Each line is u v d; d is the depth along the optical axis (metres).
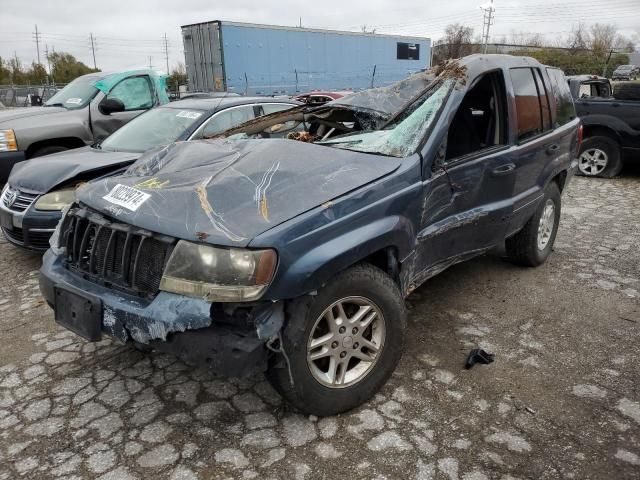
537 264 4.89
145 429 2.77
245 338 2.35
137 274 2.60
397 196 2.87
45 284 2.97
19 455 2.59
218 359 2.32
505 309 4.07
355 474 2.43
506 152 3.79
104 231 2.78
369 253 2.70
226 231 2.39
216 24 17.16
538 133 4.34
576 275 4.73
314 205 2.56
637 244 5.57
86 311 2.67
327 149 3.12
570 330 3.74
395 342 2.94
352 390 2.81
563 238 5.81
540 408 2.88
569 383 3.10
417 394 3.01
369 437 2.67
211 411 2.90
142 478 2.43
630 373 3.20
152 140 5.50
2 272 5.15
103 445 2.65
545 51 38.66
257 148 3.14
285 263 2.37
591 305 4.13
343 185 2.72
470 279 4.65
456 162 3.37
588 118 8.89
